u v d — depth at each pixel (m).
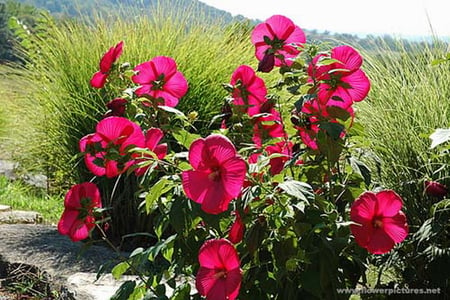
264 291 2.23
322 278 2.11
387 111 3.58
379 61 4.09
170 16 5.45
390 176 3.28
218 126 4.76
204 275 2.05
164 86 2.51
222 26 5.62
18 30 6.93
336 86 2.19
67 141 5.04
